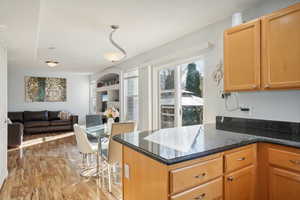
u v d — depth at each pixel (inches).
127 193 65.7
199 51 120.9
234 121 98.4
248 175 63.6
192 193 48.9
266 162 65.4
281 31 69.3
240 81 82.2
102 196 96.4
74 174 124.5
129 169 64.3
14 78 280.7
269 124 85.4
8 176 121.1
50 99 306.5
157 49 158.2
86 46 154.7
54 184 110.0
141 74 180.1
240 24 82.7
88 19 102.7
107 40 139.2
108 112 129.9
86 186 107.6
